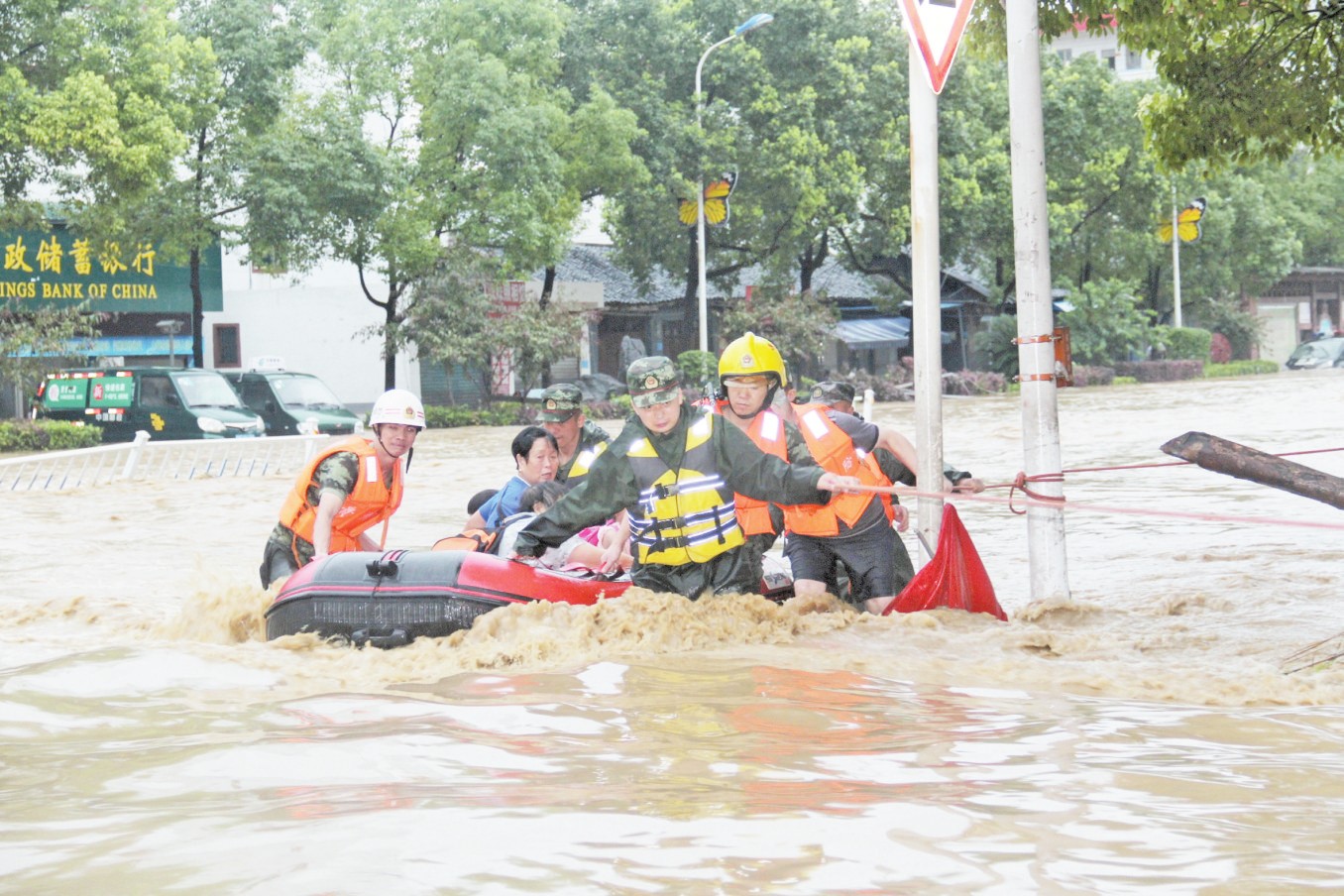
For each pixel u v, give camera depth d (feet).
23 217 102.22
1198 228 182.19
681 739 13.00
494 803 10.63
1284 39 33.83
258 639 20.97
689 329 149.59
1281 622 21.36
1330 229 243.40
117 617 23.40
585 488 19.94
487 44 125.90
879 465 25.54
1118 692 15.66
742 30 126.82
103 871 9.12
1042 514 22.29
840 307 183.93
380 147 120.06
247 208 115.03
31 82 99.86
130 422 89.30
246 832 9.96
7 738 13.51
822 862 8.97
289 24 115.34
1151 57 34.83
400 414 23.38
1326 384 135.54
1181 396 117.50
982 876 8.69
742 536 20.47
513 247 126.31
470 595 19.06
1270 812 10.25
